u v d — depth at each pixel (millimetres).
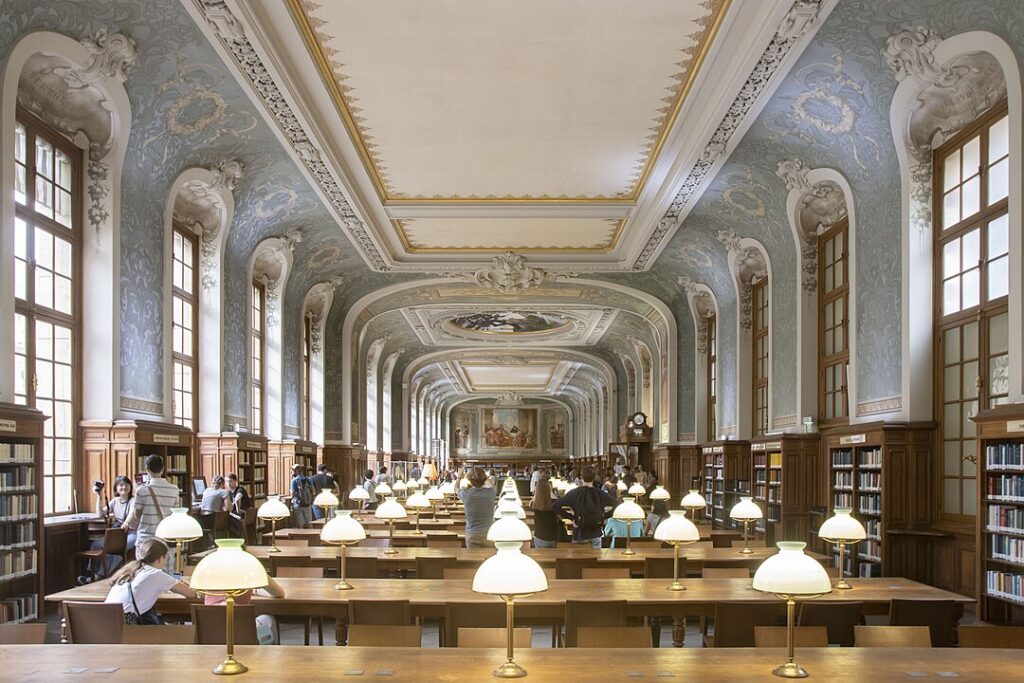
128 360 12602
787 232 17750
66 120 11703
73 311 11844
